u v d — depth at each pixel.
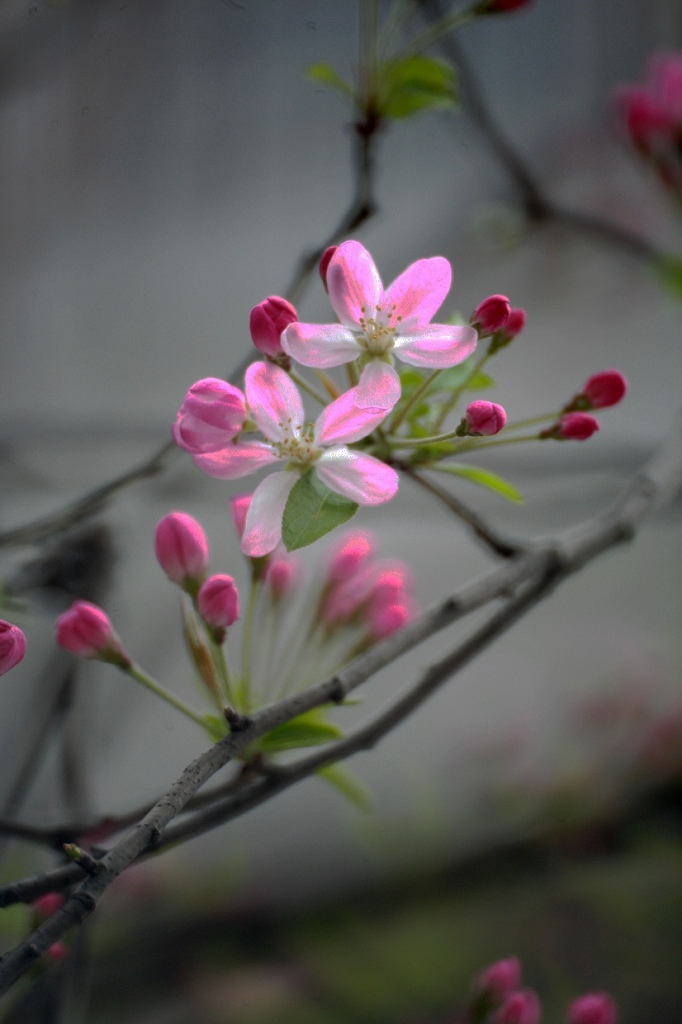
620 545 0.74
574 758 1.19
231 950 1.04
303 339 0.67
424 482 0.71
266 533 0.68
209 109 1.31
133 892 1.01
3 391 1.11
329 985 1.03
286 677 0.73
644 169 1.00
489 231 0.96
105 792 1.05
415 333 0.68
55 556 0.79
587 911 1.10
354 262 0.68
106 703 1.00
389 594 0.73
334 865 1.17
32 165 1.03
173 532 0.69
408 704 0.70
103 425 0.98
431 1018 1.02
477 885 1.11
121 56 1.03
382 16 0.83
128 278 1.27
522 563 0.72
